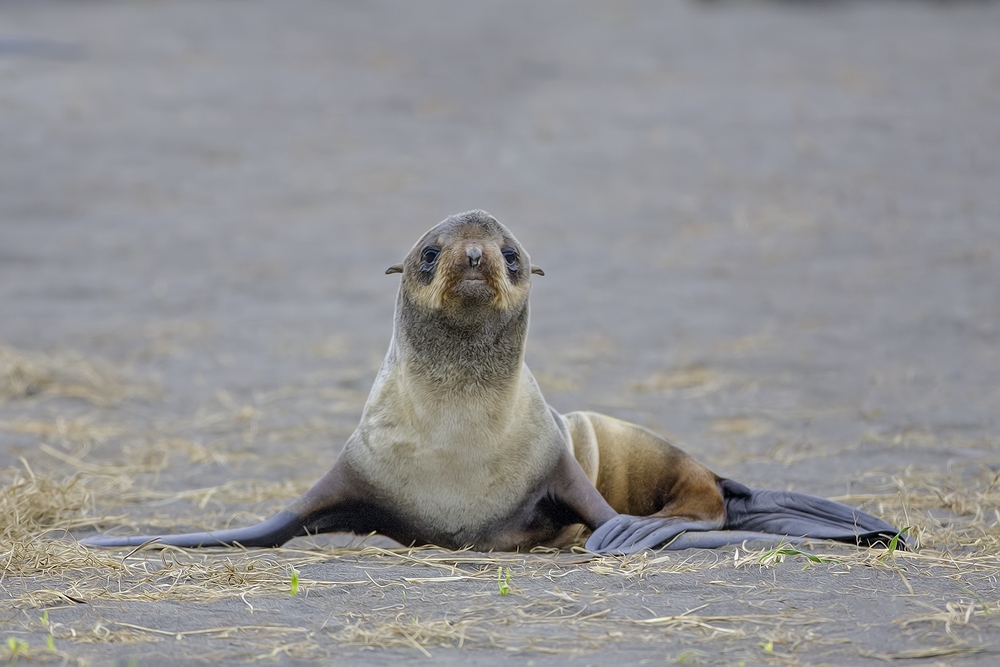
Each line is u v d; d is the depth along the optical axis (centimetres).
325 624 1977
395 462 2598
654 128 10075
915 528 2691
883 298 6088
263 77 12150
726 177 8712
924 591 2156
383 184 8975
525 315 2597
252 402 4666
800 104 10519
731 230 7606
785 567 2305
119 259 7362
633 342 5562
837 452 3728
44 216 8238
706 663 1797
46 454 3778
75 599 2117
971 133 9419
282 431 4200
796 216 7775
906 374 4797
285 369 5228
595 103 11056
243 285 6856
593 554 2411
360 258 7406
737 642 1894
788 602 2088
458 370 2541
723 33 14162
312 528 2647
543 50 13712
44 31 13638
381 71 12612
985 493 3114
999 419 4088
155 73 12088
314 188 8938
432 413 2559
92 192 8775
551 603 2083
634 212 8081
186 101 11156
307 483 3441
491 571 2314
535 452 2633
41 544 2567
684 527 2559
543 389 4781
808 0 16300
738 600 2097
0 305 6334
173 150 9781
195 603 2103
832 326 5659
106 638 1905
